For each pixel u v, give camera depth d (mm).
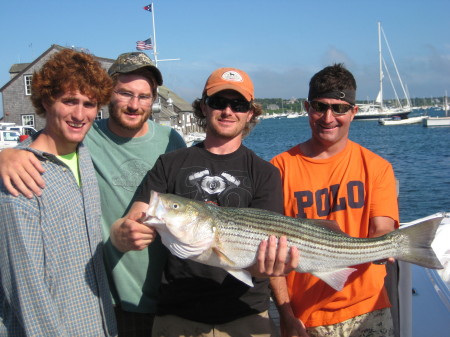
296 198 3754
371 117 96938
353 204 3654
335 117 3627
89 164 3264
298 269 3287
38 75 2898
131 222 2918
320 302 3588
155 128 4000
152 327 3645
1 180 2738
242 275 3084
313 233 3266
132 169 3799
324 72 3695
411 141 46938
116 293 3793
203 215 3021
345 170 3723
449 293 4676
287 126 118375
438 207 16578
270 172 3414
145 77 3727
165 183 3389
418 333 4238
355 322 3576
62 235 2889
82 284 2982
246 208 3178
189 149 3477
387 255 3434
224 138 3400
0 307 2914
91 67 2945
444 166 27344
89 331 2984
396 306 3795
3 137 30297
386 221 3588
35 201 2770
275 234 3170
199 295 3234
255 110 3863
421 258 3406
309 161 3801
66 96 2859
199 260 3076
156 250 3715
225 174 3355
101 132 3863
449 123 69250
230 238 3092
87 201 3096
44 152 2855
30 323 2730
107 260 3770
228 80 3350
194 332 3264
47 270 2814
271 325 3441
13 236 2703
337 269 3359
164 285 3352
